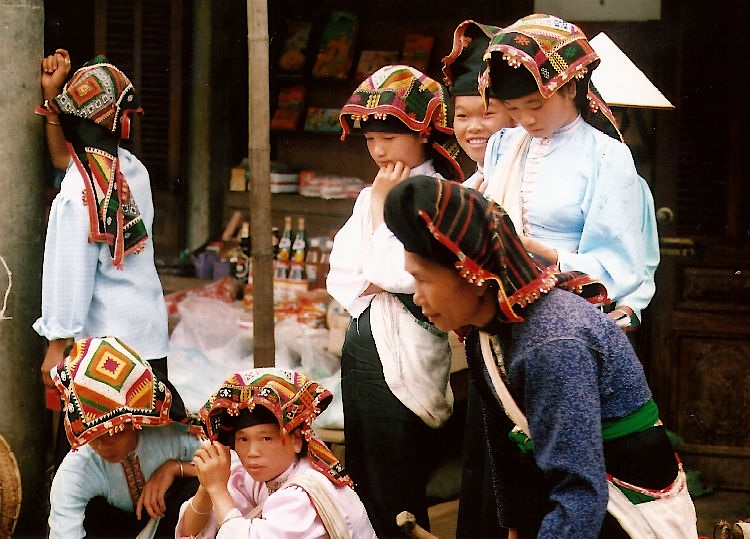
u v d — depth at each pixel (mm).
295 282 6621
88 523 4250
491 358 2818
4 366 5027
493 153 4016
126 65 7695
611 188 3586
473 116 4281
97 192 4672
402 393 4160
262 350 4520
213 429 3736
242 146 7859
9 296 5008
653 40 6262
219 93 7734
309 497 3568
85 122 4730
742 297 6145
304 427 3666
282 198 7562
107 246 4699
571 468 2678
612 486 2855
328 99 7699
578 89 3604
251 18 4434
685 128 6203
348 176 7680
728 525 3900
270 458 3654
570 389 2682
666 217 6223
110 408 3979
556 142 3684
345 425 4328
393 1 7391
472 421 4051
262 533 3504
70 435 3975
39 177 5043
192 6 7660
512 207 3738
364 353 4219
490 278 2682
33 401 5105
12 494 4824
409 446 4199
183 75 7684
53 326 4602
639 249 3607
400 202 2666
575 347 2707
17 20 4887
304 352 5922
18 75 4918
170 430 4246
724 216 6188
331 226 7496
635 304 3867
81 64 7680
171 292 7164
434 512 5402
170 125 7727
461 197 2680
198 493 3785
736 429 6180
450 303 2760
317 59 7516
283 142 7793
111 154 4773
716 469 6148
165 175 7766
